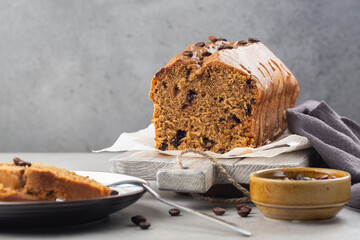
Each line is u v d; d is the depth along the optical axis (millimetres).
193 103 699
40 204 504
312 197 543
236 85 682
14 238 514
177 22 1233
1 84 1312
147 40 1253
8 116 1316
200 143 701
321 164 698
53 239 512
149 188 572
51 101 1303
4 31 1298
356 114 1184
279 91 759
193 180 589
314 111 728
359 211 596
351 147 671
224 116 690
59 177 533
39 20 1284
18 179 536
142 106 1271
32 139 1316
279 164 611
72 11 1271
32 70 1300
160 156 667
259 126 705
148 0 1242
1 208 501
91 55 1277
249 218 572
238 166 618
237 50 712
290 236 519
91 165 854
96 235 522
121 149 688
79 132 1300
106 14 1262
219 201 615
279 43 1191
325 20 1178
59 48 1286
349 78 1182
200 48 715
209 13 1216
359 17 1167
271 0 1188
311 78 1192
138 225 548
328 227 543
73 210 514
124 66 1268
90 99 1289
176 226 549
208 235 522
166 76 703
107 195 544
